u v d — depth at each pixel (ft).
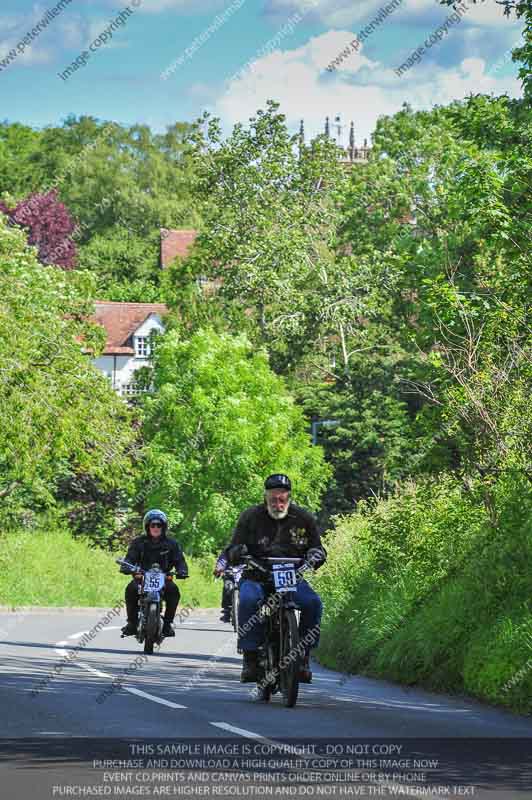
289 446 572.92
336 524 238.48
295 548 125.08
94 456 418.72
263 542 124.67
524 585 146.51
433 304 187.11
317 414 640.17
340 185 630.33
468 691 140.36
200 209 639.35
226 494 569.23
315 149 636.89
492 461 165.48
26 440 373.61
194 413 564.30
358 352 646.33
